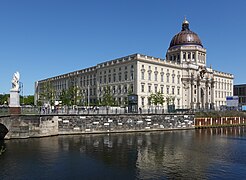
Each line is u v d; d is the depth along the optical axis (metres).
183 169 26.14
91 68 123.94
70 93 103.00
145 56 101.25
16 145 38.19
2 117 42.91
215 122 83.38
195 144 42.66
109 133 56.09
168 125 67.12
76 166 26.94
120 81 105.19
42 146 37.75
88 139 46.03
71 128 51.94
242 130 72.50
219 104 138.75
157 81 105.38
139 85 98.38
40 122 47.00
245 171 25.59
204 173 24.78
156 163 28.58
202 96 125.31
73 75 136.38
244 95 165.00
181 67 116.06
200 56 129.50
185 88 117.12
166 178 23.14
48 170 25.41
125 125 59.22
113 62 109.31
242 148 38.97
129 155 32.69
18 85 44.94
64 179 22.88
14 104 44.47
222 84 142.38
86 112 55.56
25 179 22.75
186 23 136.62
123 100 102.88
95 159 30.14
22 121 44.94
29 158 30.08
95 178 23.12
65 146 38.16
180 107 112.62
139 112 64.75
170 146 40.12
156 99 95.75
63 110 53.25
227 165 27.89
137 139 47.56
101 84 115.88
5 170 25.31
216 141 46.88
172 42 133.38
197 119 76.56
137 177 23.38
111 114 57.19
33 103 160.75
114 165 27.53
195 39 129.88
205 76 126.19
